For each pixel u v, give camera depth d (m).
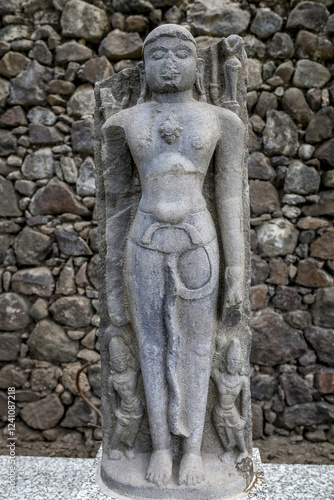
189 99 1.57
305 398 2.81
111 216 1.64
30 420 2.90
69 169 2.90
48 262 2.93
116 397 1.70
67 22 2.87
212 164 1.60
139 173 1.55
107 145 1.59
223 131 1.53
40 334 2.90
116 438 1.68
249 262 1.66
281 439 2.82
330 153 2.81
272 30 2.83
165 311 1.52
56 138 2.91
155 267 1.50
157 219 1.48
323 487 2.12
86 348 2.90
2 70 2.92
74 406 2.88
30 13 2.93
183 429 1.56
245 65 1.65
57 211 2.91
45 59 2.92
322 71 2.82
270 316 2.82
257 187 2.83
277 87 2.84
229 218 1.54
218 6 2.82
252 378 2.84
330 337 2.80
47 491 2.20
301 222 2.83
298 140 2.84
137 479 1.56
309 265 2.82
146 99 1.64
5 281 2.95
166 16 2.85
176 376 1.54
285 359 2.83
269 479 2.19
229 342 1.65
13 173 2.92
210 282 1.51
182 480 1.51
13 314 2.93
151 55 1.52
